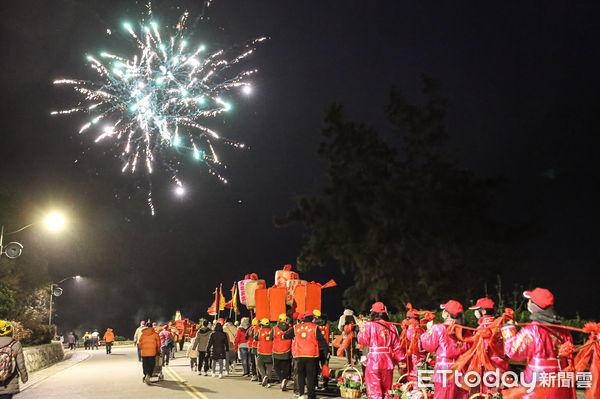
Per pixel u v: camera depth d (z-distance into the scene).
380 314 9.58
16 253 22.73
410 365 10.59
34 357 22.44
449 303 7.65
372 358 9.41
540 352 5.71
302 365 11.30
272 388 13.92
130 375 18.75
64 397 12.84
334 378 14.81
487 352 7.24
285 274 15.32
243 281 17.45
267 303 15.13
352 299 29.20
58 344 32.00
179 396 12.60
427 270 26.91
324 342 11.32
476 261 27.17
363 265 28.12
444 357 7.49
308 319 11.47
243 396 12.37
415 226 27.33
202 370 19.91
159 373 16.30
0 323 8.16
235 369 20.41
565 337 5.83
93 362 27.39
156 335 15.58
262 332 14.14
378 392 9.35
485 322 7.87
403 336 10.42
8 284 32.97
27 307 34.19
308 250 30.20
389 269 27.67
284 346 13.09
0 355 7.93
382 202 27.70
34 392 14.03
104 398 12.51
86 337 51.19
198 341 17.73
